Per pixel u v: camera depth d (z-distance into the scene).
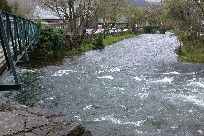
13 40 7.61
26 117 3.97
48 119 3.94
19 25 8.62
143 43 29.91
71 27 23.25
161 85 12.60
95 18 25.52
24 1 34.12
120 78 13.92
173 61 18.62
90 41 26.45
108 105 10.02
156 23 49.06
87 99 10.68
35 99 10.74
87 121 8.62
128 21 45.47
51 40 20.25
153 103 10.19
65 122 3.88
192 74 14.74
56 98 10.84
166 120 8.68
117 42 30.69
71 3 23.00
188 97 10.84
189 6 20.02
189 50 20.66
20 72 15.09
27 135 3.51
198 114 9.14
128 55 21.47
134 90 11.83
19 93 11.43
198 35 21.30
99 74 14.82
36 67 16.50
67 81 13.30
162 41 31.83
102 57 20.45
